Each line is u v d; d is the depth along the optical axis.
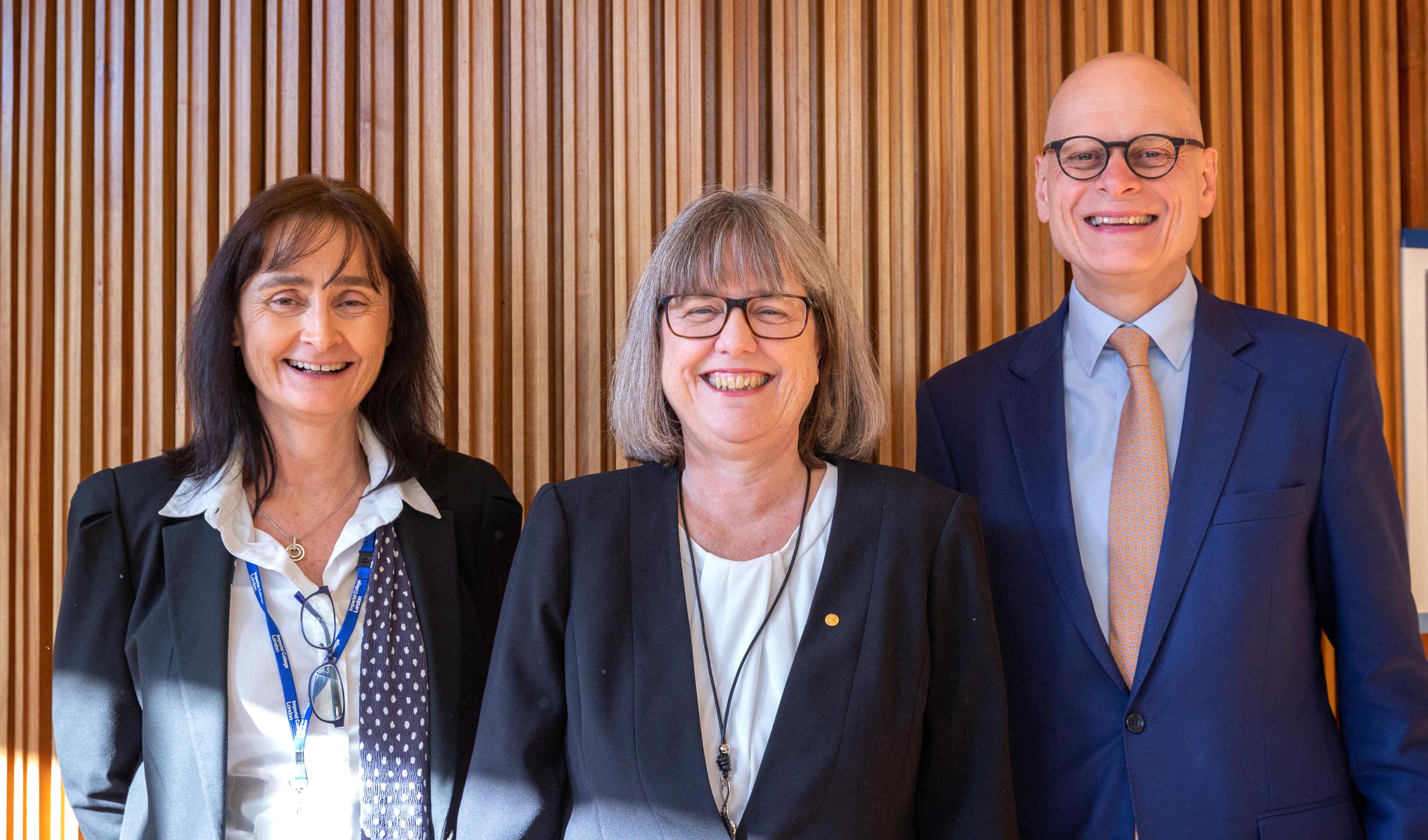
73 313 2.41
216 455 1.68
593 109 2.41
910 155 2.45
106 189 2.42
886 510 1.56
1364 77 2.64
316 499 1.77
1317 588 1.69
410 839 1.60
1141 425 1.70
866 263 2.49
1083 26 2.51
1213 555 1.61
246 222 1.65
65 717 1.64
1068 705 1.66
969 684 1.53
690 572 1.54
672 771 1.39
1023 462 1.77
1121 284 1.75
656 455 1.64
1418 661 1.61
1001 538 1.76
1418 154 2.67
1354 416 1.63
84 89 2.42
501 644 1.55
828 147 2.43
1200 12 2.57
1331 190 2.61
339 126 2.39
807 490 1.61
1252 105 2.55
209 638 1.58
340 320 1.67
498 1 2.42
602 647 1.48
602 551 1.54
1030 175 2.49
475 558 1.91
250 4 2.39
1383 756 1.59
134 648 1.64
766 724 1.45
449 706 1.67
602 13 2.44
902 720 1.47
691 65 2.41
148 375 2.40
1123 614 1.65
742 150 2.45
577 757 1.45
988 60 2.48
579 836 1.42
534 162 2.40
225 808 1.54
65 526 2.41
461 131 2.38
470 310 2.38
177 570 1.63
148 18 2.40
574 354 2.40
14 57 2.44
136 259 2.40
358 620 1.67
